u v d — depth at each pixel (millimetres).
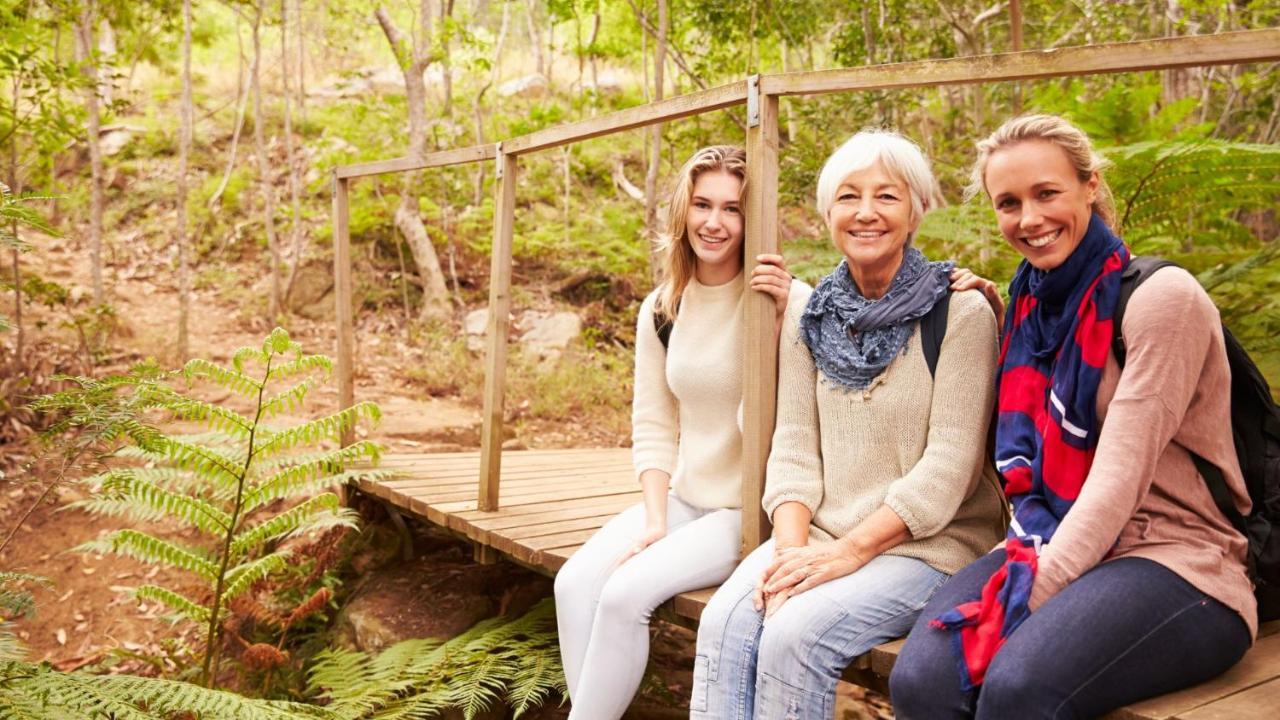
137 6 8359
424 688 3191
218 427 3523
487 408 3746
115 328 7066
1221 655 1722
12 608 2621
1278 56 1735
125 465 4566
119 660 3775
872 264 2225
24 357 6125
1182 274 1782
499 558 3539
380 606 3969
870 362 2188
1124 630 1641
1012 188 1899
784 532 2232
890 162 2176
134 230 9484
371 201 9289
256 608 3658
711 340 2637
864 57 7090
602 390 7535
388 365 7699
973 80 2096
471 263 9312
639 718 3271
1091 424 1842
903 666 1816
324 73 13336
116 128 10664
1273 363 3352
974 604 1799
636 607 2363
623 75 12836
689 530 2529
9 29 5523
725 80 8312
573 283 9117
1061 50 1978
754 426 2438
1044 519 1870
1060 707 1610
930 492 2080
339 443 4777
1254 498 1859
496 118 10172
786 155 6402
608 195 10688
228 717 2748
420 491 4152
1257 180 3535
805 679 1973
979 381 2119
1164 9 6164
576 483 4414
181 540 4848
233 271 8969
